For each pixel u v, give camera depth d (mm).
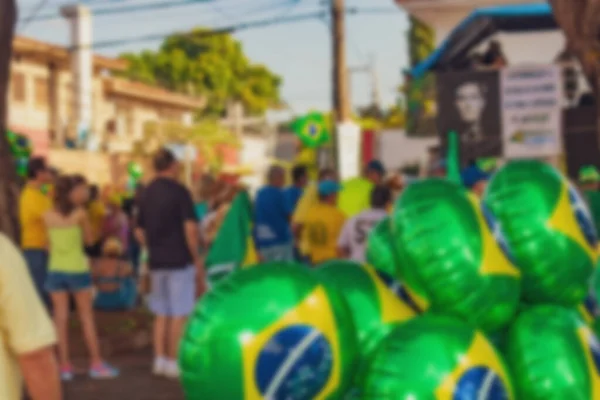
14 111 35438
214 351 3744
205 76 66875
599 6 5590
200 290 9719
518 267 4289
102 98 41812
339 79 23812
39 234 9461
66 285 9375
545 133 12914
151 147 39938
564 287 4363
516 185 4438
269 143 59312
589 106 12898
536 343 4113
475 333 3951
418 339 3869
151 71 66500
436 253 4047
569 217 4395
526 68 12828
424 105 16438
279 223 10516
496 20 14867
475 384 3787
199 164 42750
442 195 4168
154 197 9367
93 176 36219
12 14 7328
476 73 13094
